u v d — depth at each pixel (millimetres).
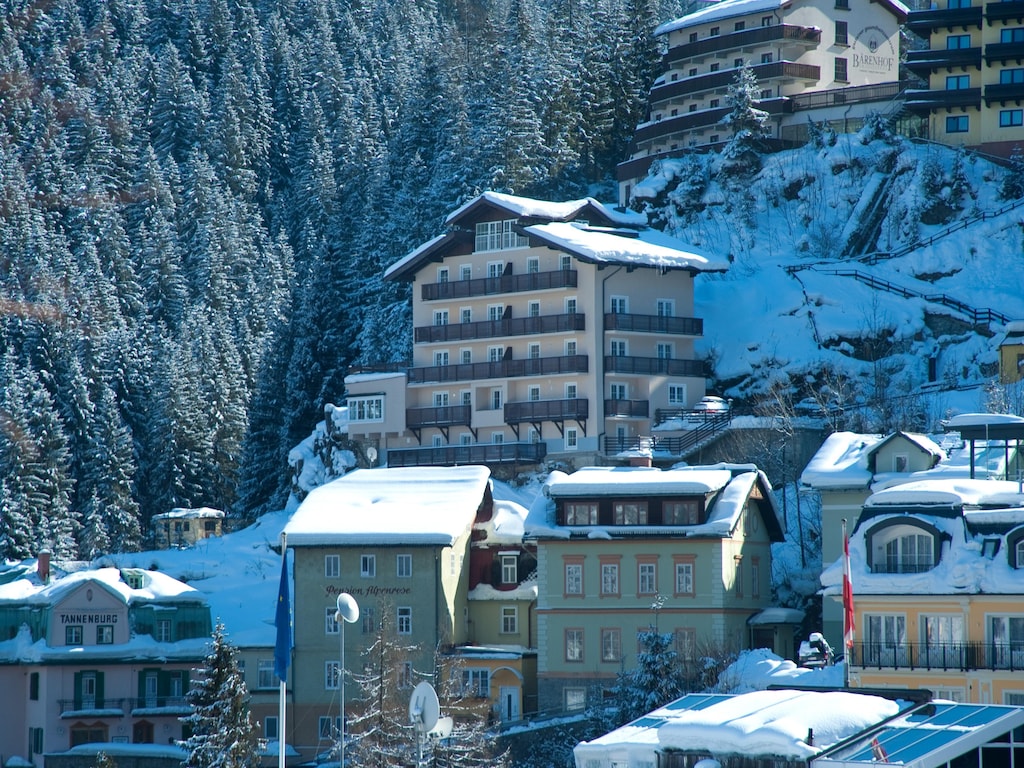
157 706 147125
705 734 76375
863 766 69625
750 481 139375
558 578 137875
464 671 137625
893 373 183000
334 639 140375
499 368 187875
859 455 135625
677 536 134500
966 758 72125
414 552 140125
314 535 141125
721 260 194250
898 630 109500
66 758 143125
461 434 191375
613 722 119188
